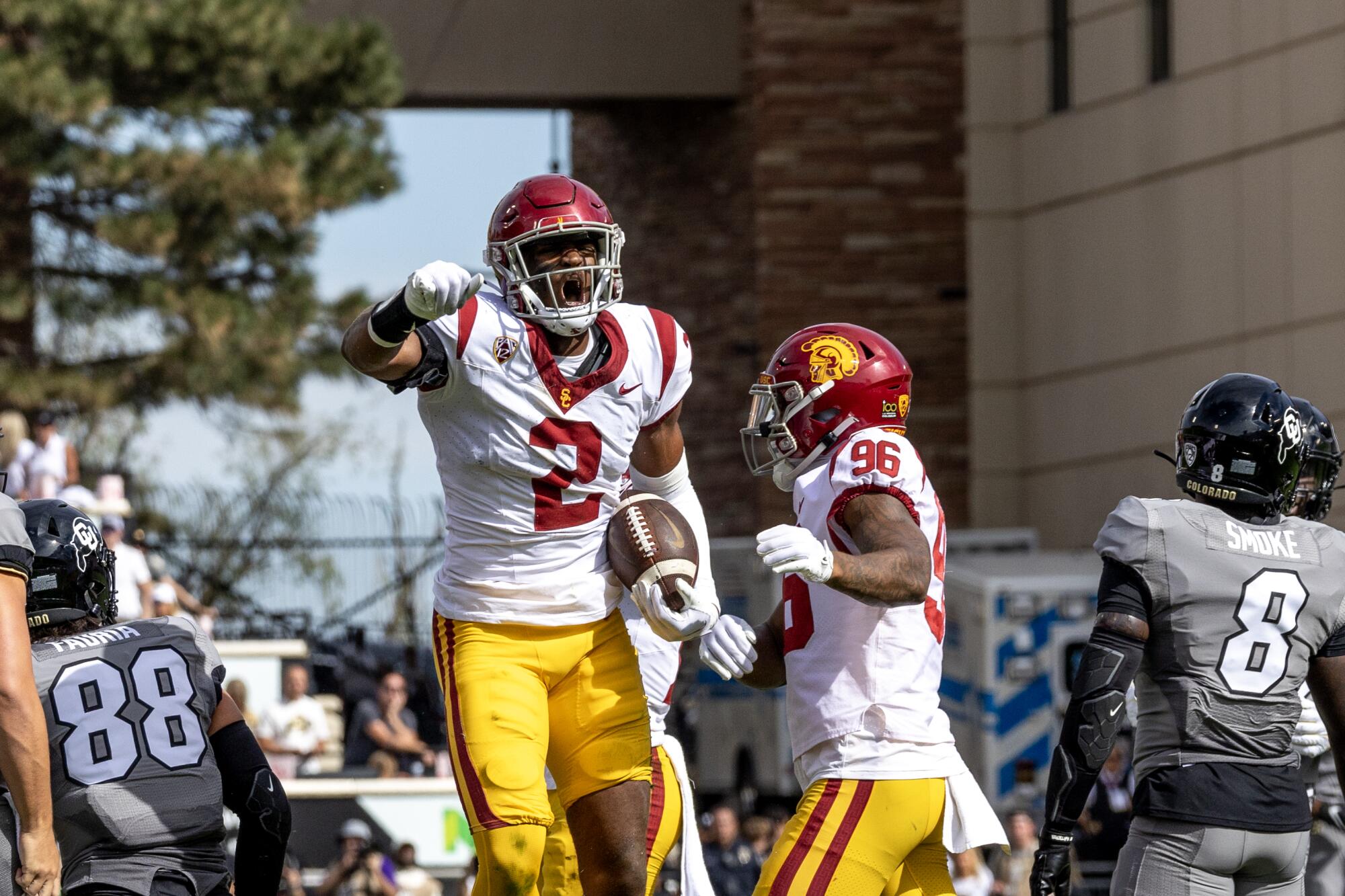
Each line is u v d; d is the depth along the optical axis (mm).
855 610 11195
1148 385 44094
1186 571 11086
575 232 10562
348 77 49156
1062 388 47281
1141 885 11148
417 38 54156
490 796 10695
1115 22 45250
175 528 50594
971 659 35062
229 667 36125
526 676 10922
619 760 11102
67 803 10836
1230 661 11047
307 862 30891
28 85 43906
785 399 11578
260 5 47625
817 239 50812
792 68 51062
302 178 46969
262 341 47094
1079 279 46625
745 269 54219
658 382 11102
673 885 29453
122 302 47219
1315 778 14492
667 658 13430
